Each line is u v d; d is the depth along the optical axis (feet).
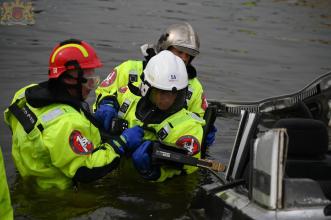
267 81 27.43
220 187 12.44
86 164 14.26
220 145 19.40
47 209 14.30
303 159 12.48
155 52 18.44
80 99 14.58
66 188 15.06
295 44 35.45
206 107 18.79
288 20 42.52
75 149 14.08
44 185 14.97
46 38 31.89
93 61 14.51
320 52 33.94
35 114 14.32
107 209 14.51
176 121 15.64
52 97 14.20
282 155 10.05
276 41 35.94
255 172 10.75
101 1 44.06
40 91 14.35
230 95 24.91
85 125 14.30
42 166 14.56
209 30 37.29
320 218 10.15
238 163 12.66
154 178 15.61
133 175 16.58
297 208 10.29
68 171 14.30
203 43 33.78
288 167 12.38
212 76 27.48
